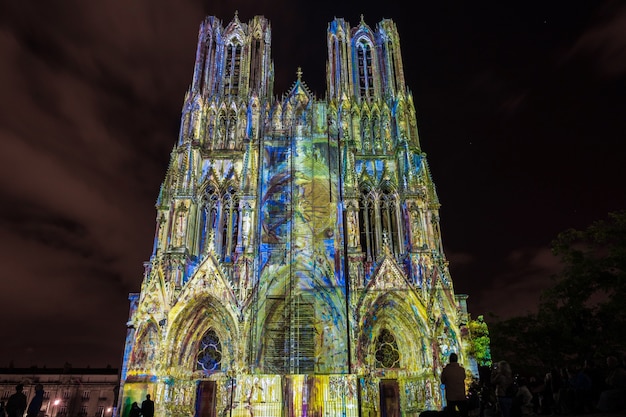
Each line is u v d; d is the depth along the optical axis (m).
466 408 19.77
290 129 60.53
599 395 25.38
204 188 59.91
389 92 67.06
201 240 57.75
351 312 50.25
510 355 52.53
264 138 59.12
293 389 45.47
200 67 67.31
